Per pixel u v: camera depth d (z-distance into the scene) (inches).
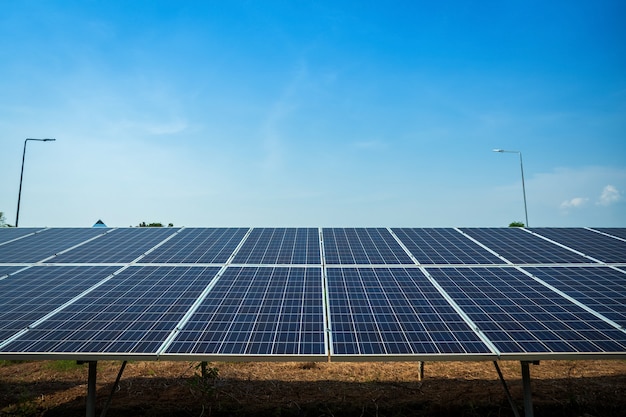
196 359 309.7
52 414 464.8
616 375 595.5
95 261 527.2
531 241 613.0
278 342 326.6
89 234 663.8
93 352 312.0
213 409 476.4
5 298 412.8
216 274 477.7
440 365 642.8
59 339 331.9
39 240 628.1
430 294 421.4
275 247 589.3
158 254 554.9
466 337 334.6
